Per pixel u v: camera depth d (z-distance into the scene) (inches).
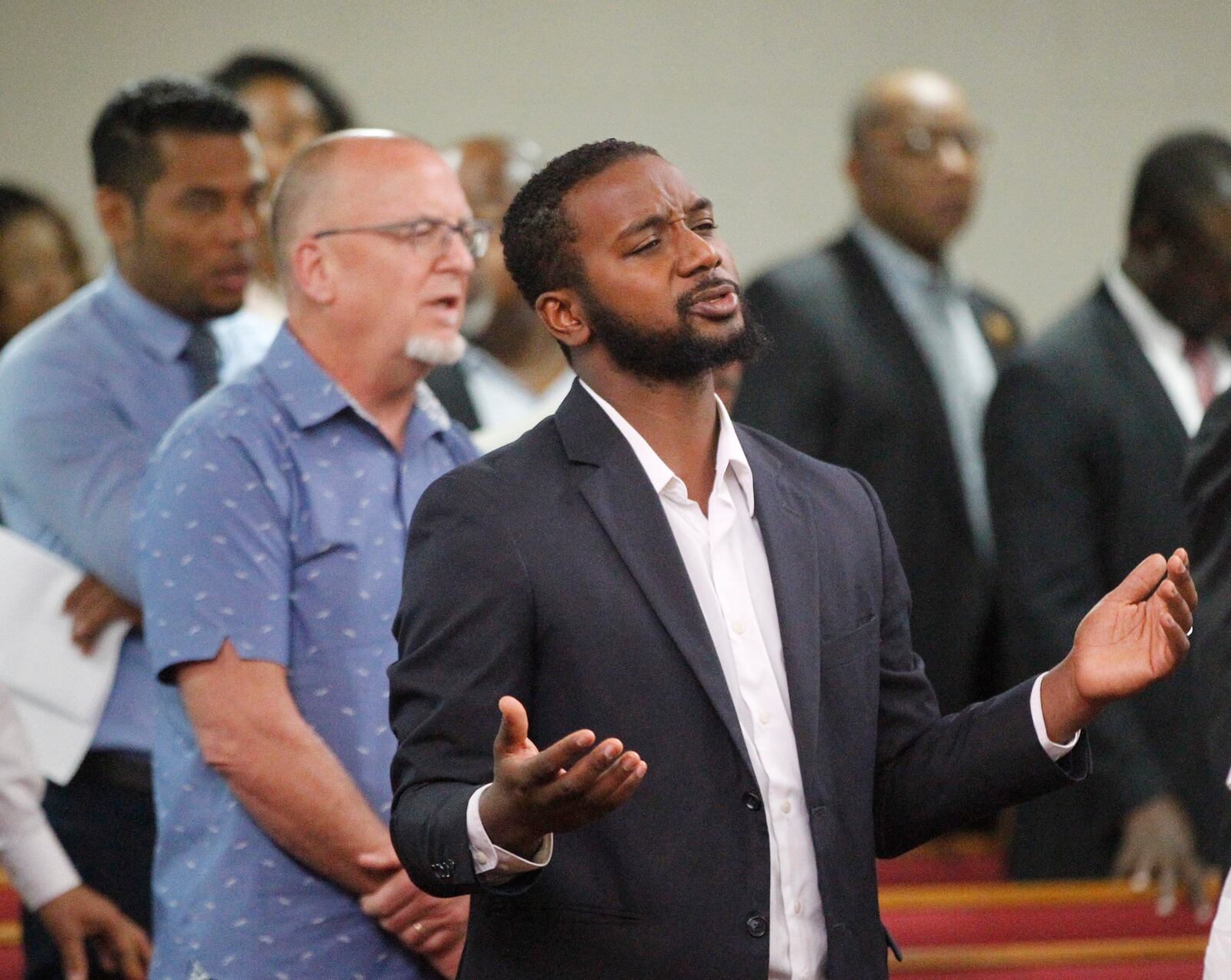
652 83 969.5
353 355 390.0
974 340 672.4
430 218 393.7
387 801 374.0
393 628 306.8
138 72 922.1
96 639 458.0
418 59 946.7
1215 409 361.1
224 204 478.3
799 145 981.8
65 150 916.6
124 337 478.9
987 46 995.9
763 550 301.0
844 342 633.6
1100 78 1002.1
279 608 372.5
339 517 380.2
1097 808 569.3
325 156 397.7
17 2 912.9
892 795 304.7
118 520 460.4
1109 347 586.6
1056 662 562.3
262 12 933.2
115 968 439.2
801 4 981.8
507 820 264.4
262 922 366.3
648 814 282.2
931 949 528.7
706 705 285.1
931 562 630.5
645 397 300.5
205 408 385.7
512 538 289.7
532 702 289.1
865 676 299.4
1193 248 579.5
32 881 432.8
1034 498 575.8
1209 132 601.9
